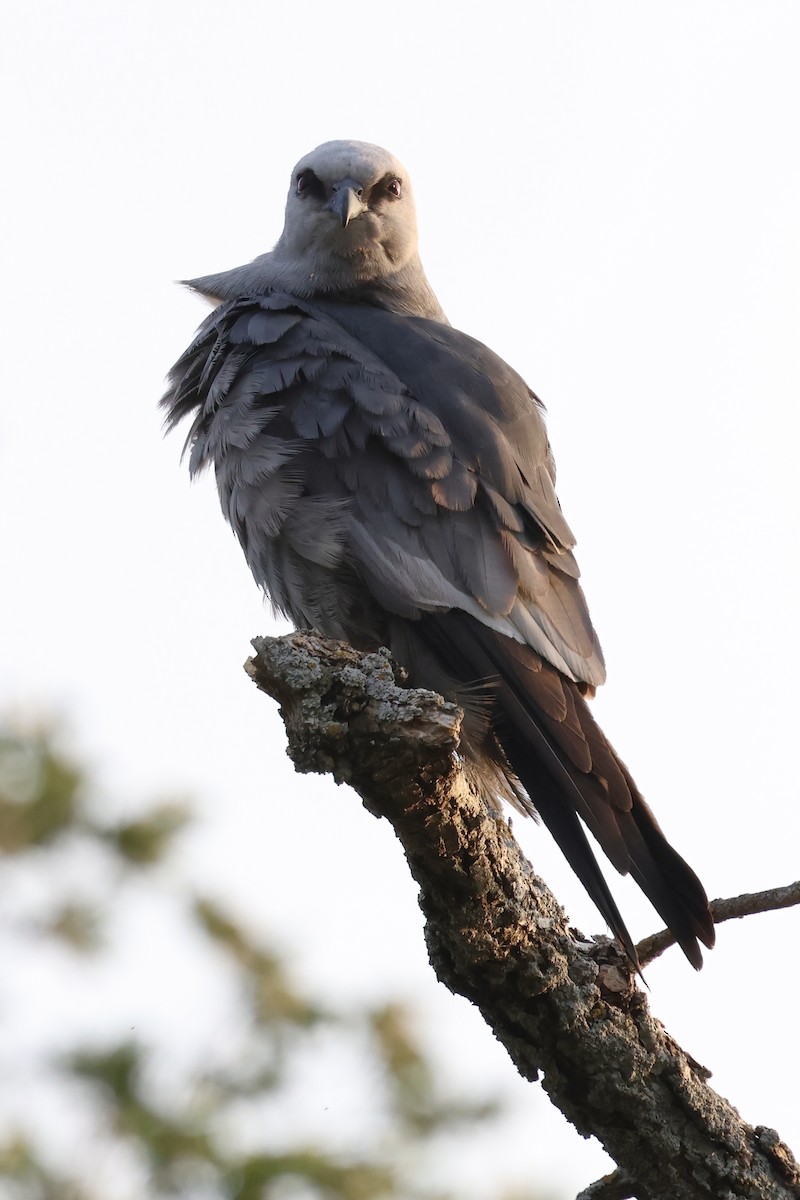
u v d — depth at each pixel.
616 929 6.55
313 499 8.34
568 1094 6.39
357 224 10.14
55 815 8.98
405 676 6.04
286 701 5.93
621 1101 6.28
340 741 5.76
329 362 8.69
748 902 6.74
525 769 8.02
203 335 9.38
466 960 6.24
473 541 8.34
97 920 8.93
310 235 10.27
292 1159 7.98
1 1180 7.82
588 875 7.51
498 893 6.09
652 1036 6.29
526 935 6.19
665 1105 6.28
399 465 8.39
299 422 8.50
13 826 8.95
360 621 8.43
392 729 5.71
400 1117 8.39
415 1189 8.23
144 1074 8.08
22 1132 7.98
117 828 9.04
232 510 8.76
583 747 7.86
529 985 6.23
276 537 8.42
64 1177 7.88
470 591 8.20
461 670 8.16
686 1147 6.27
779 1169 6.32
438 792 5.84
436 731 5.69
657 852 7.54
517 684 8.07
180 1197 7.93
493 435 8.59
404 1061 8.45
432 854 5.99
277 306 9.20
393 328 9.12
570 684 8.34
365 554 8.23
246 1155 8.05
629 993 6.29
